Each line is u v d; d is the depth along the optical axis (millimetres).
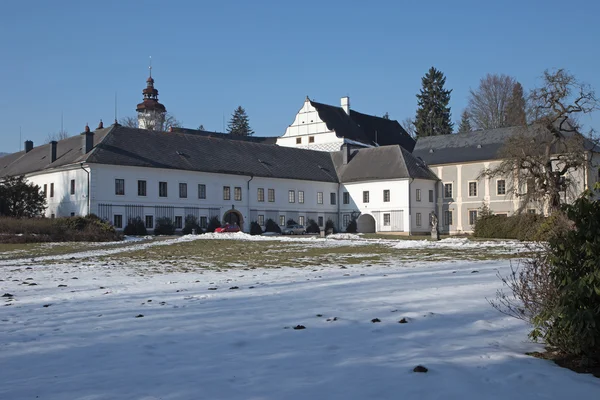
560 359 7336
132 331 9266
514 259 23891
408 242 38062
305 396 5859
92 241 46188
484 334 8617
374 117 98312
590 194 7559
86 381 6516
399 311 10555
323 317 10141
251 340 8430
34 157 68625
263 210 67562
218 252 35594
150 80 109688
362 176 72875
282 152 73750
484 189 68875
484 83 91438
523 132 47156
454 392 5961
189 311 11141
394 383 6234
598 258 7191
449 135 76125
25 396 6008
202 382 6383
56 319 10625
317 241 42406
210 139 68250
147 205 58406
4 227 45375
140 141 61000
